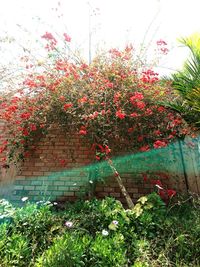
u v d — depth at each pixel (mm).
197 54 4180
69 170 4848
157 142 4020
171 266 2605
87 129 4230
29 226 3029
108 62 4758
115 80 4500
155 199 3428
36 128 4672
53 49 4855
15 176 4863
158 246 2854
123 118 4223
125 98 4336
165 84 4547
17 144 4746
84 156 4895
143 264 2484
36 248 2787
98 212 3271
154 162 4684
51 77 4664
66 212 3533
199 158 4746
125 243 2842
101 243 2619
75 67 4637
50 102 4477
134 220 3121
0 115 4863
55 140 5043
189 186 4562
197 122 4039
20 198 4684
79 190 4668
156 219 3174
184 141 4742
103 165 4637
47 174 4855
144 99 4418
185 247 2777
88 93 4395
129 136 4375
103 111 4035
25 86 4734
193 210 3559
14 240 2721
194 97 3939
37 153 4977
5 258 2506
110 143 4480
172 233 2938
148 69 4652
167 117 4434
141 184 4648
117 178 4020
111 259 2457
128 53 4762
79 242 2645
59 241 2580
